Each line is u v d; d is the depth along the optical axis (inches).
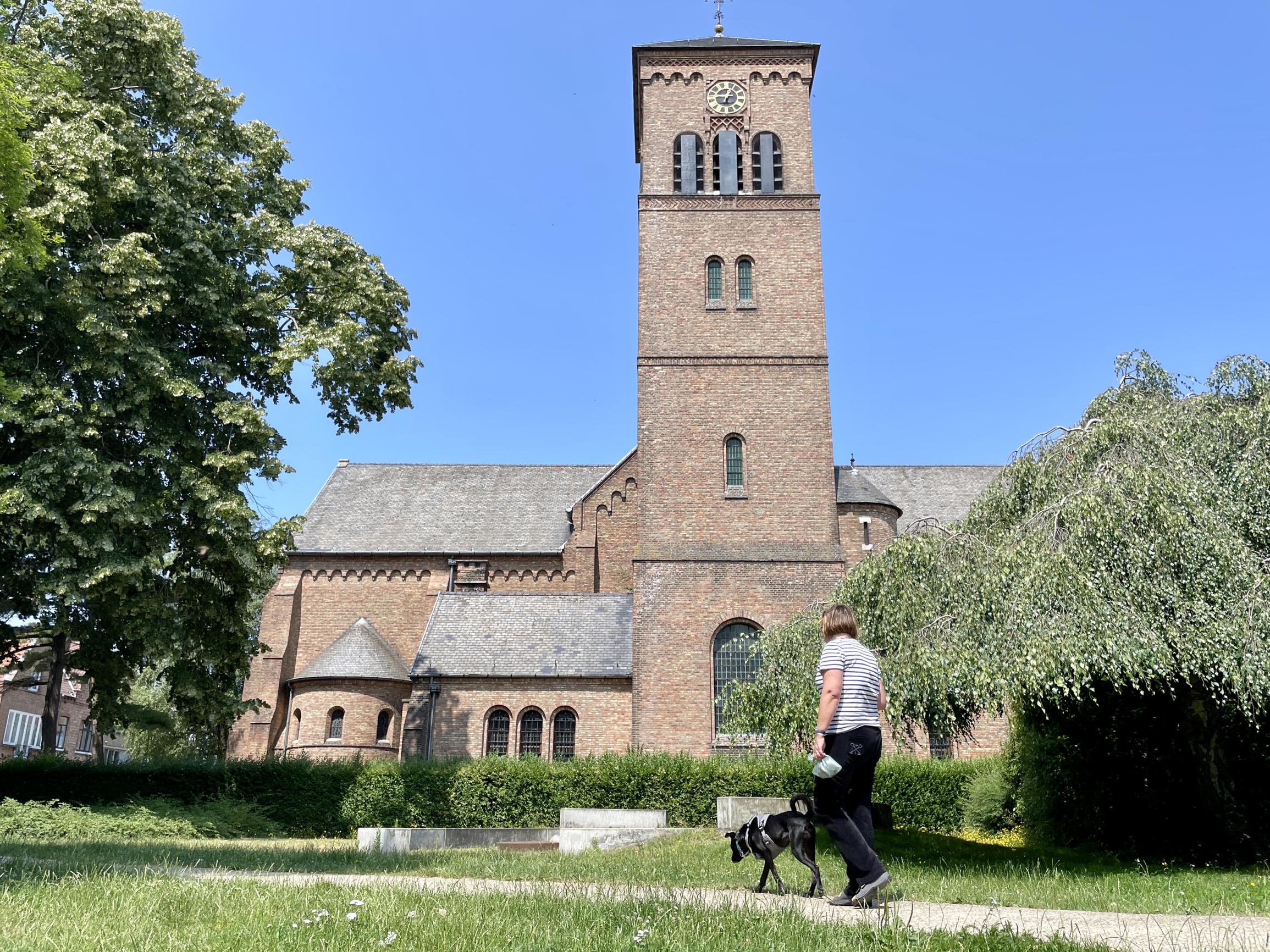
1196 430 674.2
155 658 1003.3
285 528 1008.9
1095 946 265.0
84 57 997.2
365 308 1081.4
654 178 1460.4
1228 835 653.3
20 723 2484.0
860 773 340.5
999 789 986.1
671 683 1263.5
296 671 1721.2
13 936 262.5
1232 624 542.3
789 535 1316.4
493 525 1843.0
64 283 871.7
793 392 1369.3
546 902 328.5
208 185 1051.9
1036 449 747.4
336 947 255.1
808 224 1437.0
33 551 942.4
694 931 275.9
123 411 932.6
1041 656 547.5
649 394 1371.8
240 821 1093.8
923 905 377.4
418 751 1366.9
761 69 1510.8
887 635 687.1
